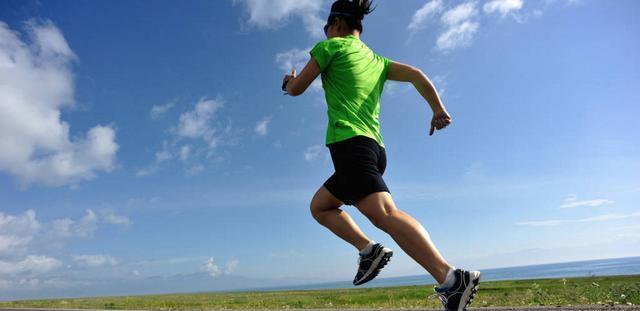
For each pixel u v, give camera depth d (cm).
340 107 266
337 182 256
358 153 251
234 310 672
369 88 275
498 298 640
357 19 301
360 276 264
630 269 13312
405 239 236
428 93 295
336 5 306
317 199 269
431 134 299
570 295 562
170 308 711
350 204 257
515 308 437
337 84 274
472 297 226
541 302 533
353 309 571
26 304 834
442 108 294
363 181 245
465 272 225
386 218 240
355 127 257
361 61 280
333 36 306
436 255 233
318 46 279
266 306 731
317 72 276
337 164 259
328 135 266
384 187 249
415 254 235
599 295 527
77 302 877
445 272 230
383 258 259
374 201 243
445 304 229
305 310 615
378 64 293
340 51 277
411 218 241
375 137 264
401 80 301
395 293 1412
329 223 272
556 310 414
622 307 405
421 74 294
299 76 279
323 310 596
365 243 264
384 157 274
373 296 1300
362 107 266
